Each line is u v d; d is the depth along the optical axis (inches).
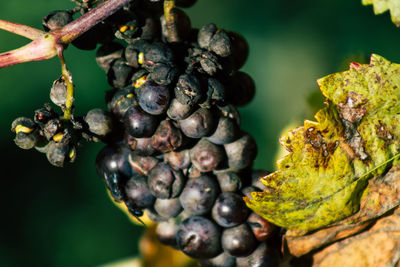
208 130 13.1
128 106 13.2
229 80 13.6
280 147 16.5
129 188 13.6
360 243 13.6
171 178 13.4
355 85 12.9
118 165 13.6
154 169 13.5
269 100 36.7
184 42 13.3
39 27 37.4
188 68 12.9
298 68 36.5
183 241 13.6
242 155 13.5
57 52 12.7
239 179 13.7
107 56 13.5
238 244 13.5
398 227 13.4
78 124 12.9
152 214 14.0
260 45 39.1
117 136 13.6
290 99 36.0
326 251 13.8
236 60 13.7
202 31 13.3
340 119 13.0
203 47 13.3
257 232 13.5
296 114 16.4
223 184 13.6
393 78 12.9
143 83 13.1
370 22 28.5
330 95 13.0
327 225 13.3
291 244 13.7
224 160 13.6
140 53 13.1
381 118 13.0
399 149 13.0
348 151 13.0
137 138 13.2
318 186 13.0
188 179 13.6
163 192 13.4
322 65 34.7
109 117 13.3
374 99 12.9
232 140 13.4
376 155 13.0
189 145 13.5
